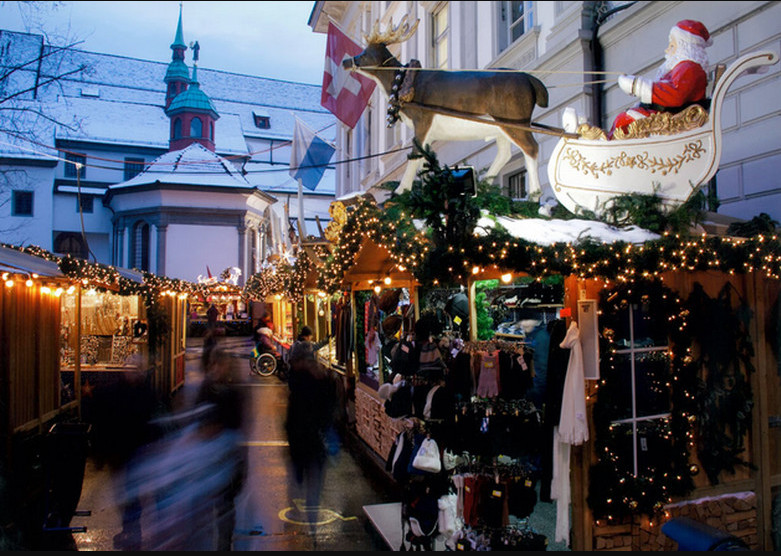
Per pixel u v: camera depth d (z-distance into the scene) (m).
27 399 6.70
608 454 4.42
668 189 5.21
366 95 10.20
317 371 5.70
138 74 46.00
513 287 6.71
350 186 24.27
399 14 19.00
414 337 5.47
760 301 5.12
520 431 4.54
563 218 5.58
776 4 6.46
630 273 4.41
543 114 10.18
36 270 5.97
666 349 4.77
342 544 5.00
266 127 45.16
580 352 4.32
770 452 5.06
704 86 5.30
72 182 33.44
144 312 12.16
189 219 33.97
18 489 5.96
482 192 5.48
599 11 9.17
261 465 7.45
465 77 6.40
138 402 8.22
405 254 4.98
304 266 13.10
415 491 4.71
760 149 6.60
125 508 5.77
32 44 10.48
